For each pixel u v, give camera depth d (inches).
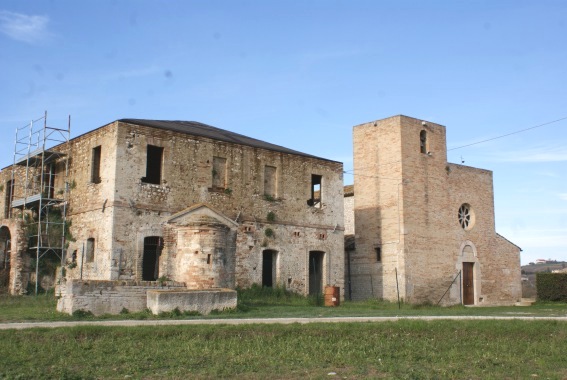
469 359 581.6
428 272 1400.1
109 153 1040.2
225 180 1160.8
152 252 1081.4
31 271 1148.5
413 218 1391.5
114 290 808.9
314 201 1374.3
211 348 593.3
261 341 628.4
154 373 497.4
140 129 1059.3
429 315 891.4
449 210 1482.5
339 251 1309.1
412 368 534.3
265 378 487.2
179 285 885.2
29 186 1282.0
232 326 675.4
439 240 1441.9
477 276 1515.7
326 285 1254.3
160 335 630.5
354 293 1448.1
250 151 1202.0
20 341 593.3
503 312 1032.8
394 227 1385.3
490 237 1574.8
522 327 732.7
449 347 638.5
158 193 1064.8
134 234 1023.6
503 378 508.4
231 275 1030.4
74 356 544.1
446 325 732.7
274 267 1208.2
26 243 1150.3
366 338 662.5
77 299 776.3
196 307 822.5
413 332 700.0
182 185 1098.1
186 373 498.3
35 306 925.2
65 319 738.8
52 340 597.0
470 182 1551.4
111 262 989.8
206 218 973.2
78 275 1069.8
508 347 645.3
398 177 1391.5
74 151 1151.0
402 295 1342.3
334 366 534.3
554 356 601.0
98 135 1080.2
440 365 551.2
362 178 1476.4
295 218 1245.7
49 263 1141.7
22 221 1155.3
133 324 687.1
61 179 1180.5
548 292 1549.0
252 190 1191.6
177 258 978.1
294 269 1224.8
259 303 1053.2
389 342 645.9
